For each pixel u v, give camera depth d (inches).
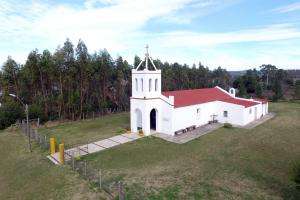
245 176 946.7
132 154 1190.9
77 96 2145.7
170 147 1274.6
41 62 2011.6
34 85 2075.5
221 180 913.5
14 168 1128.8
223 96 2028.8
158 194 818.2
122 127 1729.8
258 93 3462.1
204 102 1734.7
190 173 972.6
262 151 1210.6
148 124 1508.4
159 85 1545.3
